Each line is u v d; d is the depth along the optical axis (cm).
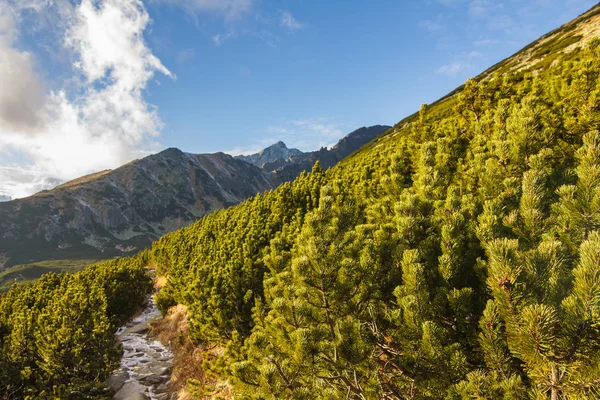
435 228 659
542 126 817
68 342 1603
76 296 2098
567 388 316
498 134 1048
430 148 1152
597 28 6862
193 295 1830
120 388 1777
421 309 518
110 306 2831
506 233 551
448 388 456
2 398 1439
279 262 877
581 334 300
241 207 3806
